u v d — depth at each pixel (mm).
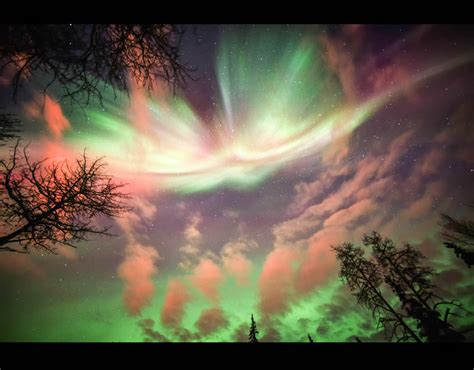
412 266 17922
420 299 16531
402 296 16688
